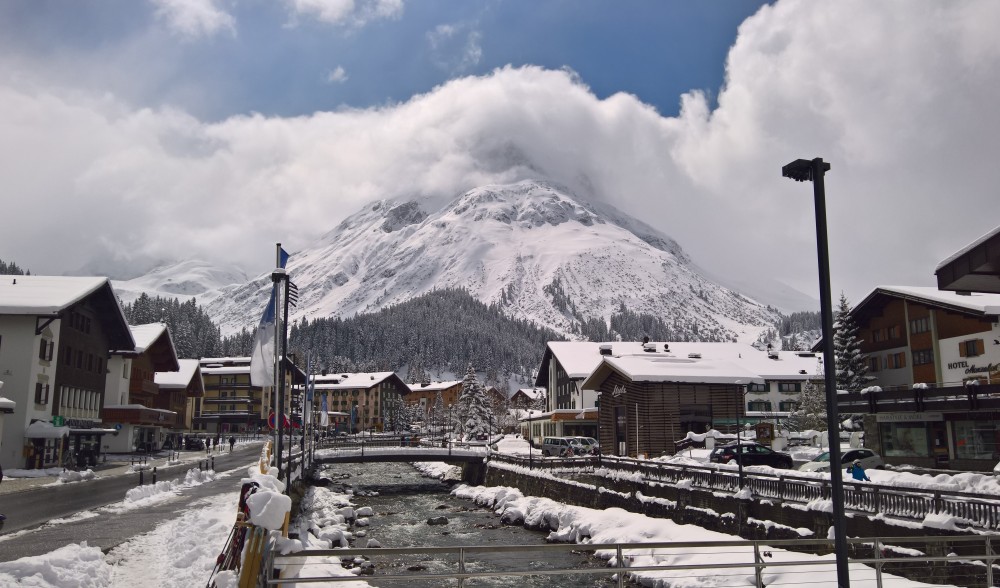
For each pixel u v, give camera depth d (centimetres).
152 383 9094
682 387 5950
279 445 2723
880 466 4047
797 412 8362
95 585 1658
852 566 2206
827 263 1263
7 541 2331
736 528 3041
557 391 11494
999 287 2295
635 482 3953
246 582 1253
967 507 2070
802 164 1305
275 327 2770
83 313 6712
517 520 4569
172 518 2883
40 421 5588
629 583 2755
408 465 10931
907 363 5934
